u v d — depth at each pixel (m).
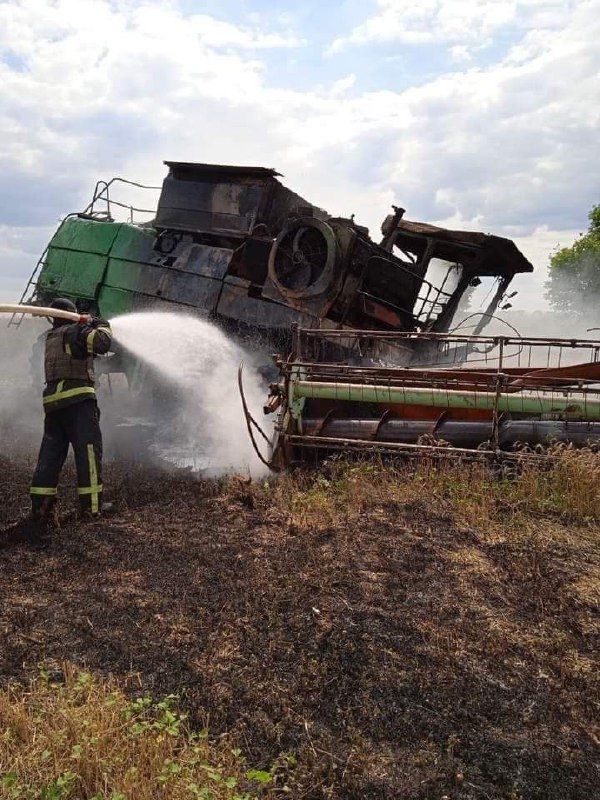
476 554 4.77
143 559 4.71
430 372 6.83
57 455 5.61
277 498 5.95
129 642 3.69
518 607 4.09
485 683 3.38
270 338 9.20
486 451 6.30
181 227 10.28
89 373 5.68
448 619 3.92
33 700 3.16
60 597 4.20
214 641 3.71
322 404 7.29
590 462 5.84
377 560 4.62
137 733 2.88
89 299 10.87
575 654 3.64
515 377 6.48
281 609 4.02
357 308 8.96
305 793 2.75
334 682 3.39
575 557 4.77
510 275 11.23
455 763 2.91
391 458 6.75
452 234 10.51
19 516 5.65
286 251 8.93
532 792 2.79
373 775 2.84
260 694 3.31
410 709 3.22
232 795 2.64
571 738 3.06
